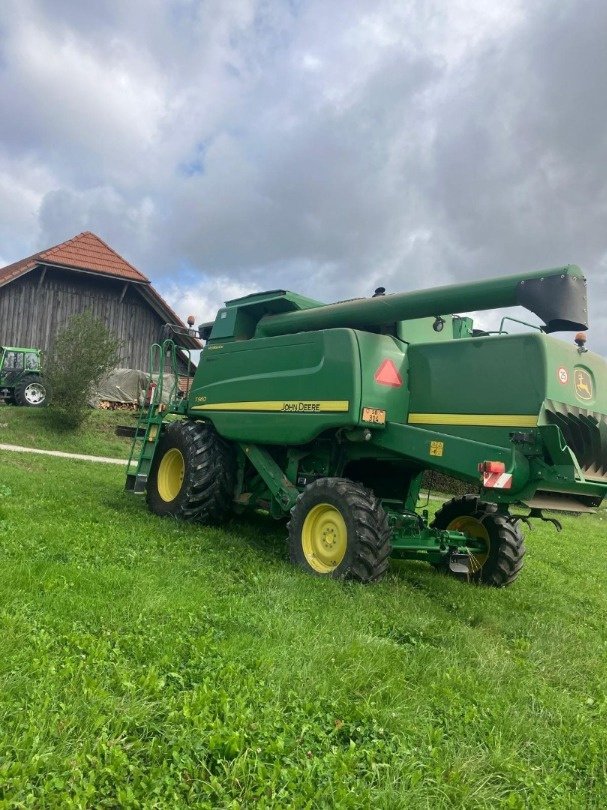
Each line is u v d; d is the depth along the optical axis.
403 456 6.36
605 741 3.40
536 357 5.50
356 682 3.58
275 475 7.32
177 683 3.29
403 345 6.63
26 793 2.30
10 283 24.67
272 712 3.08
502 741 3.23
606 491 5.73
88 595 4.31
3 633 3.40
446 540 6.52
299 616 4.52
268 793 2.52
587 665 4.67
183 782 2.52
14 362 21.36
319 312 7.18
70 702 2.87
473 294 5.89
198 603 4.50
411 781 2.73
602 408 6.04
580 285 5.45
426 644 4.44
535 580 7.91
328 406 6.45
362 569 5.75
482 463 5.32
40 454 14.63
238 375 7.79
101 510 7.84
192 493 7.91
